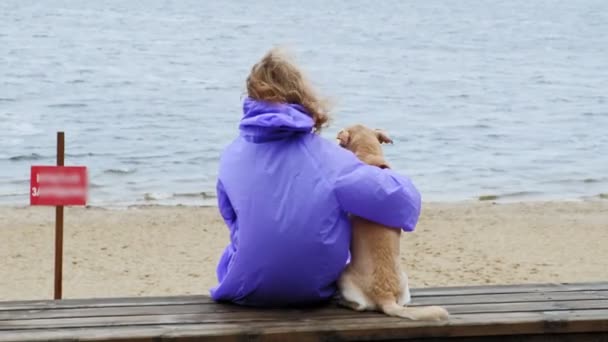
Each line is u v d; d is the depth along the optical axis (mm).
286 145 4117
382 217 4090
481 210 14523
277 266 4055
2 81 34062
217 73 40156
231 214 4312
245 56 48812
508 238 12227
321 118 4215
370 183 4020
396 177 4113
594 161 20766
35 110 27219
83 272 10016
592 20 100062
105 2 111500
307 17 94812
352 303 4168
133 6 105375
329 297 4305
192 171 18156
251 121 4070
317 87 4387
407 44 61969
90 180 16906
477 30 79125
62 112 26984
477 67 47312
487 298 4453
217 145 21734
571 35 74562
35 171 5828
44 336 3793
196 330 3875
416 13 111375
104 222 12852
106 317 4098
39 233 11992
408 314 4023
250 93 4164
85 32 60938
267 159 4105
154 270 10141
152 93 32312
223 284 4234
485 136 24734
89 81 35312
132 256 10812
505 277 10008
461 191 16953
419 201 4172
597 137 24812
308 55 51000
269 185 4059
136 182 16828
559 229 12977
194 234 12156
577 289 4637
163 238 11859
